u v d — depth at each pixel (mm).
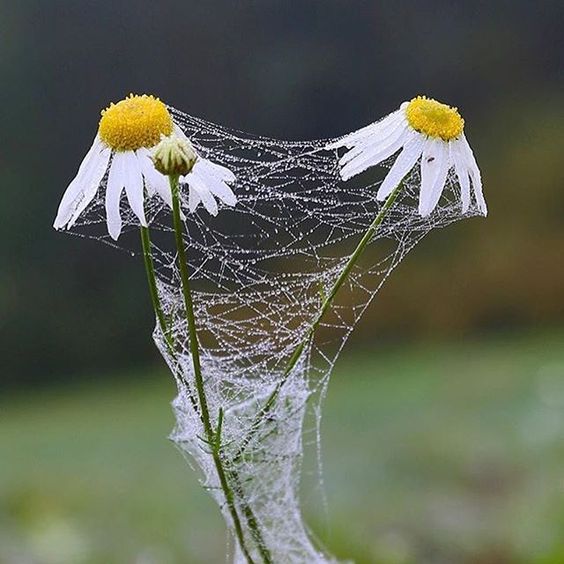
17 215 1865
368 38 2066
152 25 2061
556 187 1851
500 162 1947
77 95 2025
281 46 2043
